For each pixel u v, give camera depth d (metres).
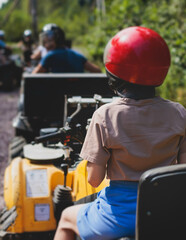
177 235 1.69
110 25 11.42
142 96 1.95
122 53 1.93
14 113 8.62
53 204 2.68
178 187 1.66
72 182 2.86
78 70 4.98
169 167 1.67
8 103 9.77
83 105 2.96
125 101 1.92
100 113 1.91
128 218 1.82
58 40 4.99
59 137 2.33
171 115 1.92
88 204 2.00
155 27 9.59
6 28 34.12
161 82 1.99
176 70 7.93
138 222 1.67
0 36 12.67
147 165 1.87
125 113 1.88
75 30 31.08
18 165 2.93
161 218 1.67
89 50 11.95
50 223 2.68
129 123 1.87
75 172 2.83
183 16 10.17
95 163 1.88
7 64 11.36
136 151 1.85
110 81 2.03
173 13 10.09
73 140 2.96
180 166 1.67
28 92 4.30
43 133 3.15
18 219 2.66
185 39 8.52
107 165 1.94
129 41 1.93
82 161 2.81
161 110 1.91
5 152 5.77
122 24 11.19
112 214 1.84
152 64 1.91
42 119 4.36
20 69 12.27
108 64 2.00
